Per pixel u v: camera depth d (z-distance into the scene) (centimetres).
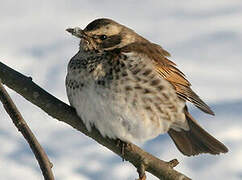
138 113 1011
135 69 1012
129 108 1003
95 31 1039
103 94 995
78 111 992
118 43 1046
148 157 971
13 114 869
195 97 1087
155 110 1028
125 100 1002
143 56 1035
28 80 954
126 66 1009
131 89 1004
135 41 1067
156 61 1052
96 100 993
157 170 964
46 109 962
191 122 1111
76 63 1016
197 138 1127
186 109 1098
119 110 998
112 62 1008
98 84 998
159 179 967
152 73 1023
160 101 1034
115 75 1002
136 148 984
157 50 1086
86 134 1001
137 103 1009
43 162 842
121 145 994
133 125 1008
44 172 838
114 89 997
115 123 996
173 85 1067
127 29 1071
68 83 1016
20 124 863
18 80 947
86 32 1035
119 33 1052
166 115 1048
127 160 980
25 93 950
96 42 1035
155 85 1025
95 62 1008
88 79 1001
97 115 993
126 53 1023
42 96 955
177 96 1066
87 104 993
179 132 1127
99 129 998
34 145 851
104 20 1055
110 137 999
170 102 1048
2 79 945
